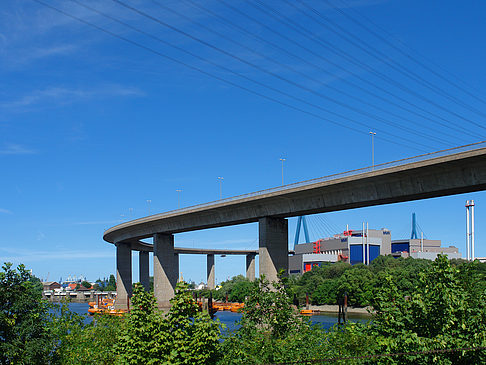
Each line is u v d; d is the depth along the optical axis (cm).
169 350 1978
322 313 13412
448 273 1942
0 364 2367
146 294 2131
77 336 2744
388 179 6888
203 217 10562
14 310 2523
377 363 1891
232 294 18650
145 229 12775
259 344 2106
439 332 1897
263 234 8875
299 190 8012
